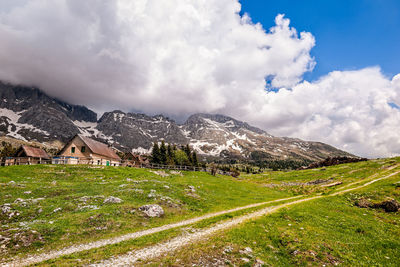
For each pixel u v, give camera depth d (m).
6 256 16.98
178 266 15.25
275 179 89.62
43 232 20.80
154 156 108.06
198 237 21.56
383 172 64.06
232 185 62.56
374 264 17.86
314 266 16.95
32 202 28.62
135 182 45.38
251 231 23.23
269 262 16.98
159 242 20.08
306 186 65.62
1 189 33.94
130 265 15.27
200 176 76.19
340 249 20.27
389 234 25.61
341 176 71.44
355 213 34.38
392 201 35.97
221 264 15.82
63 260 16.11
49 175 50.75
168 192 39.91
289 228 25.33
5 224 22.94
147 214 28.56
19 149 80.56
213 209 35.50
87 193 35.12
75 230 22.16
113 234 22.52
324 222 28.88
